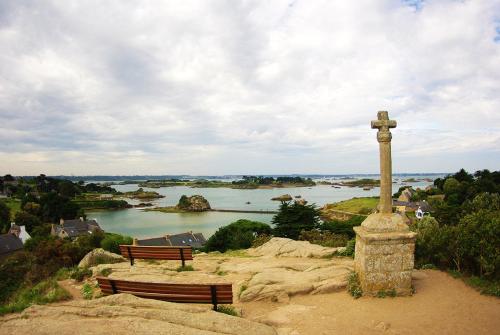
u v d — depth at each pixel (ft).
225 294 23.70
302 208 117.08
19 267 79.15
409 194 312.71
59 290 31.37
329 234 70.79
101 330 19.53
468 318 22.93
